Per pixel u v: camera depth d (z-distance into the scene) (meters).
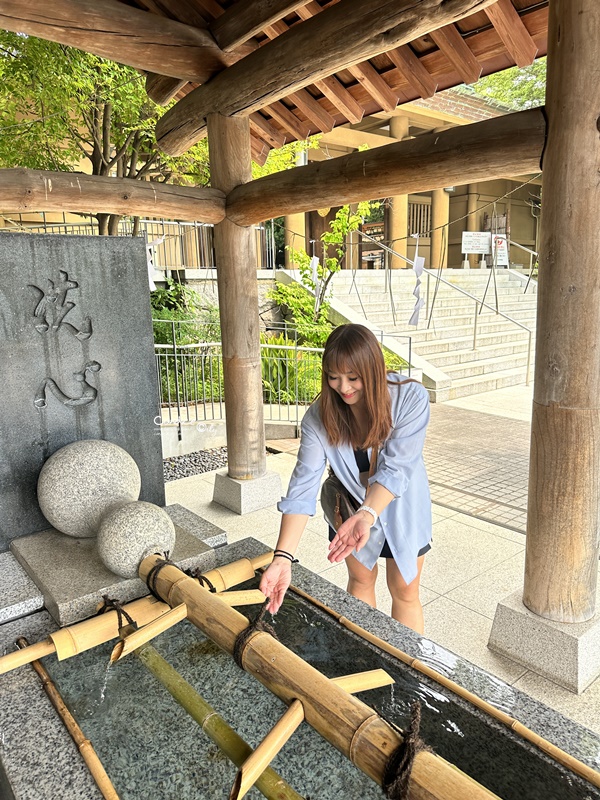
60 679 2.11
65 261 3.23
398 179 2.95
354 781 1.69
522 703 1.78
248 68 3.55
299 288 9.64
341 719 1.51
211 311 9.35
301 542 3.87
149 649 2.10
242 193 3.88
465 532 3.95
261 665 1.76
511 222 17.86
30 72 6.17
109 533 2.56
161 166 8.97
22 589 2.64
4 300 3.05
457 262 17.23
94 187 3.47
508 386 9.28
